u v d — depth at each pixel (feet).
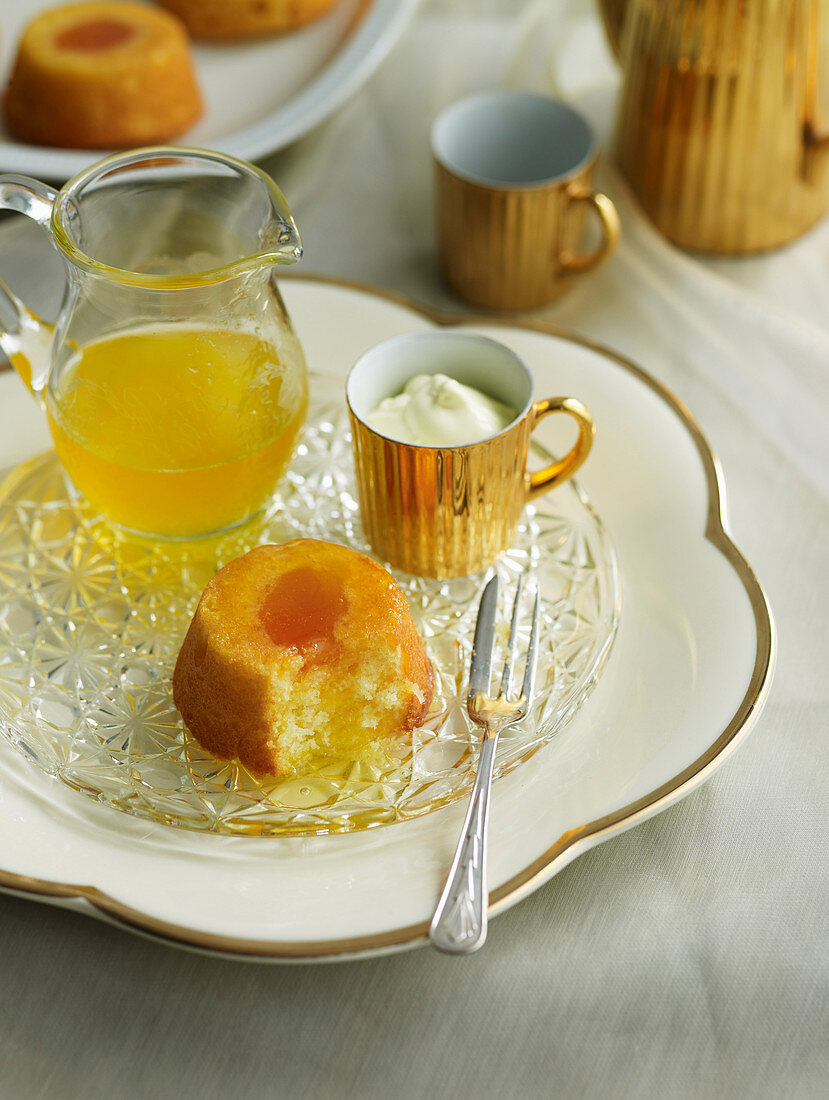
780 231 2.49
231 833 1.83
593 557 2.05
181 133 2.71
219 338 1.94
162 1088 1.76
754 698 1.89
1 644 2.00
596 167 2.58
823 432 2.27
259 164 2.67
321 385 2.25
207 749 1.90
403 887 1.79
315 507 2.14
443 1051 1.78
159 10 2.89
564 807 1.83
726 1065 1.77
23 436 2.19
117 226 1.99
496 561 2.07
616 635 1.98
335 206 2.63
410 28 2.97
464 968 1.82
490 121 2.46
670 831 1.89
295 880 1.80
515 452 1.95
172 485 1.96
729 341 2.39
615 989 1.81
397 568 2.06
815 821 1.90
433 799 1.85
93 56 2.61
